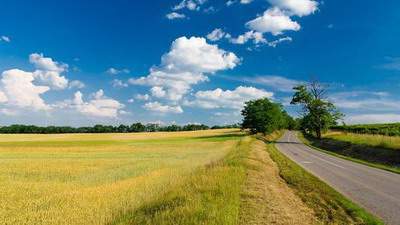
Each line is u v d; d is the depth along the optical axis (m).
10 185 19.64
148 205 12.41
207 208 10.92
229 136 114.56
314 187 17.69
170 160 37.75
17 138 113.81
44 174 25.84
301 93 88.00
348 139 60.00
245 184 16.91
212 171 19.14
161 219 10.09
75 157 45.12
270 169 25.73
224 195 13.05
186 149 62.44
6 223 11.27
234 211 11.14
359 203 14.43
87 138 115.50
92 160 38.91
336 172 25.62
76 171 27.72
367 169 28.00
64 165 32.78
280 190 16.72
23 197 15.86
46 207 13.52
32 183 20.62
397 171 26.41
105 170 28.25
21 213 12.59
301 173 23.44
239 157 29.03
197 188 14.16
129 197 14.60
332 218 11.76
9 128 167.38
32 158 43.12
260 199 13.80
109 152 56.66
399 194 16.61
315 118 87.69
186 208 10.75
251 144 53.81
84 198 14.81
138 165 32.06
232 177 17.17
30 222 11.34
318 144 73.75
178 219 9.92
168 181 18.12
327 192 16.23
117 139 108.94
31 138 114.62
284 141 86.31
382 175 24.11
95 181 21.55
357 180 21.36
